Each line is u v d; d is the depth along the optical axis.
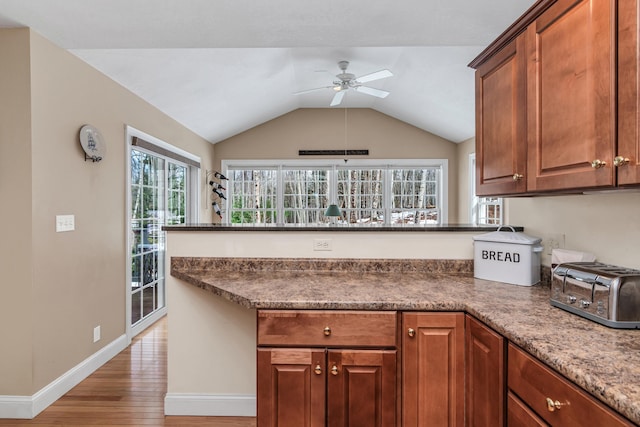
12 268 2.16
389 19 2.04
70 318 2.50
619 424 0.79
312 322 1.50
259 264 2.12
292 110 6.45
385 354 1.49
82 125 2.66
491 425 1.30
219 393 2.16
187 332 2.14
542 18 1.36
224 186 6.45
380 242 2.11
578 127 1.20
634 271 1.27
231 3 1.87
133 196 3.57
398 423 1.50
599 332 1.16
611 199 1.47
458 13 1.96
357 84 4.09
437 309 1.50
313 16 1.99
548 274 1.82
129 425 2.07
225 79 4.04
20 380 2.16
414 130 6.46
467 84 4.23
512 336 1.16
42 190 2.24
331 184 6.54
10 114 2.15
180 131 4.71
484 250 1.94
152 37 2.25
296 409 1.50
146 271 3.85
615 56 1.07
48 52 2.30
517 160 1.52
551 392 1.00
